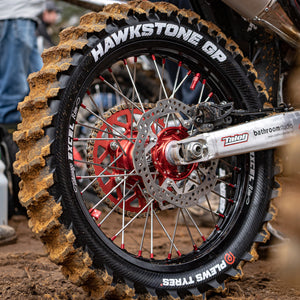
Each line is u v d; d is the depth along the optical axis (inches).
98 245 68.7
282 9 80.8
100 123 79.4
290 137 81.7
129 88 155.9
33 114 68.2
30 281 85.7
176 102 75.3
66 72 67.7
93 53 69.5
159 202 76.1
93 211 72.9
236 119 83.4
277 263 104.7
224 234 81.8
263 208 84.2
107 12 74.2
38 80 68.4
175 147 74.2
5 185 133.6
